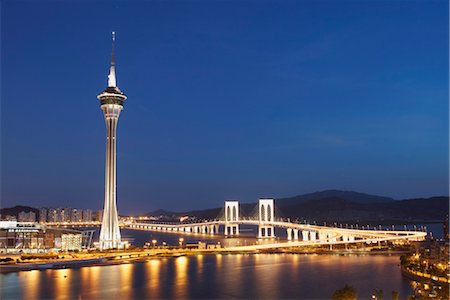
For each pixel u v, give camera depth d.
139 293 199.00
